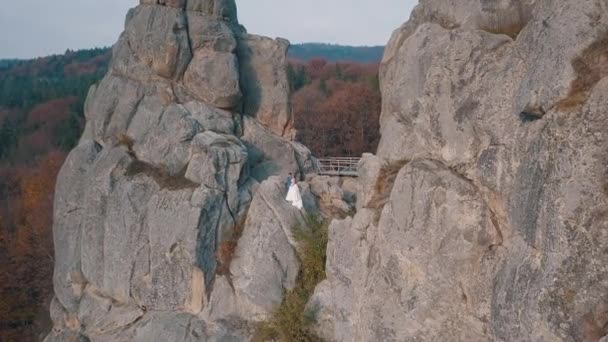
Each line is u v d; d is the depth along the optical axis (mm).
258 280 23328
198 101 28141
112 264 26312
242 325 23188
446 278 15109
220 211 24656
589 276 10984
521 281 12289
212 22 28750
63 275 29000
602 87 11367
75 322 28547
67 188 29172
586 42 11633
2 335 43219
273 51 31547
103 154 27984
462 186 14945
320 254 23000
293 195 24516
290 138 31500
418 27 17469
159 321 24453
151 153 26859
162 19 28172
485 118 14500
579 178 11297
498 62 14562
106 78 29859
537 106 12477
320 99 95750
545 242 11844
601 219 10961
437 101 15719
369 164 18766
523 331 12125
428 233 15414
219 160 24906
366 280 17656
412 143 17016
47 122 103312
